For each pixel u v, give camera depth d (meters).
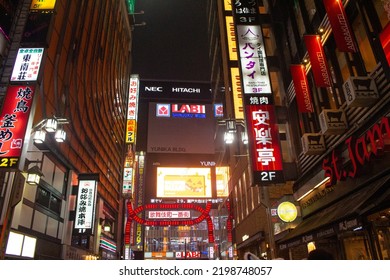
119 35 56.16
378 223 9.52
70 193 25.75
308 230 11.08
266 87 16.62
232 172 35.84
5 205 15.18
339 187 12.20
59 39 24.09
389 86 9.29
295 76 14.36
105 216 42.88
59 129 13.97
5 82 16.23
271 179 14.77
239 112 24.05
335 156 11.86
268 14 20.17
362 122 10.42
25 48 16.16
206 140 81.56
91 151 34.59
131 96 55.94
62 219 24.50
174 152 78.94
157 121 82.56
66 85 25.47
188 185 43.31
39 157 20.45
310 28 15.39
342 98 12.55
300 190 15.72
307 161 15.18
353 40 10.91
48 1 17.91
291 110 17.53
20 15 18.14
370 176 10.20
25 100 14.29
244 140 16.36
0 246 11.25
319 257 4.85
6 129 13.45
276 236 18.02
